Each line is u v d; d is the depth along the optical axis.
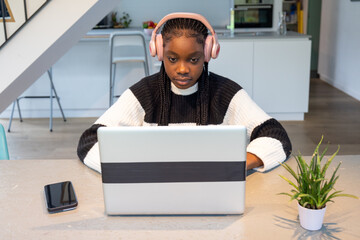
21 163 1.46
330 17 6.70
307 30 7.38
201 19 1.17
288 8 7.66
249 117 1.42
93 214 1.08
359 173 1.31
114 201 1.04
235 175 1.02
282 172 1.33
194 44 1.16
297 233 0.97
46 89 4.95
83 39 4.82
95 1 2.57
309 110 5.14
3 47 2.62
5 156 1.64
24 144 4.03
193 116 1.44
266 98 4.65
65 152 3.78
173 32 1.17
